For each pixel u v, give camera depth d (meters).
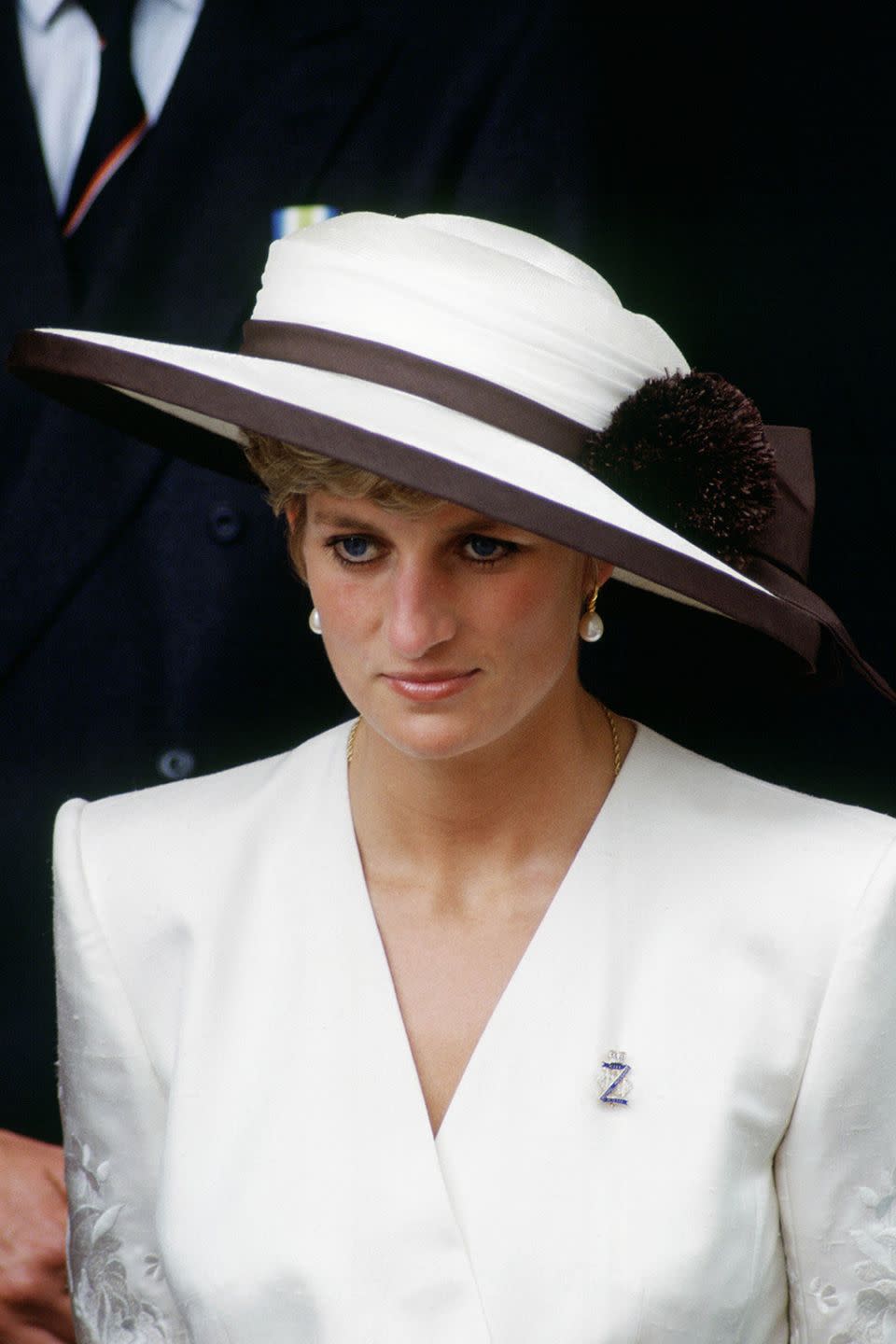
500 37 9.78
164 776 9.76
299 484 6.42
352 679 6.64
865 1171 6.86
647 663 10.68
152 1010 7.49
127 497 9.68
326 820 7.46
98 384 7.67
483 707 6.51
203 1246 6.86
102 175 9.86
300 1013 7.11
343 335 6.43
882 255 11.23
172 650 9.75
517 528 6.23
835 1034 6.77
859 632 11.34
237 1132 7.00
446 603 6.30
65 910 7.62
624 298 10.73
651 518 6.28
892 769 11.30
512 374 6.34
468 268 6.36
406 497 6.09
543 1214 6.62
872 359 11.27
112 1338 7.61
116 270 9.72
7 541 9.73
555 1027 6.85
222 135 9.79
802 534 7.17
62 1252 9.16
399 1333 6.59
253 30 9.82
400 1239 6.66
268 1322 6.76
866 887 6.83
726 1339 6.61
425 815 7.16
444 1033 7.01
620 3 10.66
